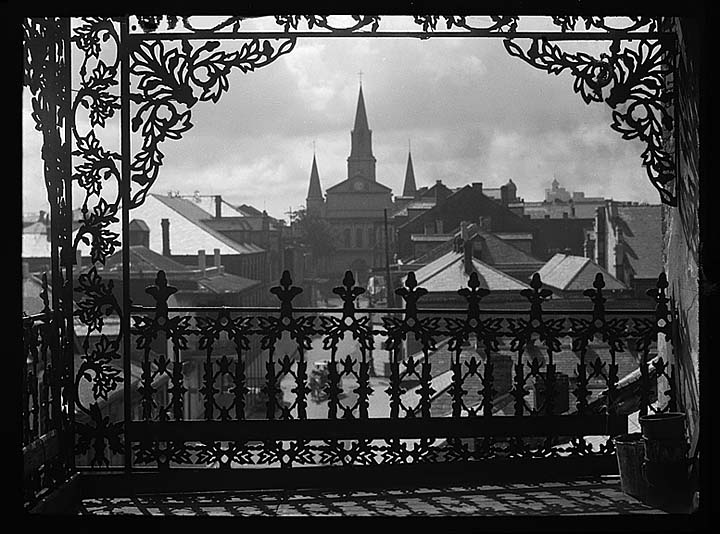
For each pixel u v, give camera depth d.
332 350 5.83
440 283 18.41
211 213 43.34
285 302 5.79
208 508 5.47
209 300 28.64
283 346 24.55
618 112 5.80
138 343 5.79
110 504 5.57
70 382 5.74
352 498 5.64
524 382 5.91
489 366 5.88
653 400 6.37
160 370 5.81
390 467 5.84
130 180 5.72
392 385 5.85
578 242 24.88
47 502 5.21
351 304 5.81
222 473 5.80
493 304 17.98
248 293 33.44
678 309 5.79
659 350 6.30
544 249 25.23
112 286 5.75
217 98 5.74
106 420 5.78
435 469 5.86
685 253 5.63
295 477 5.82
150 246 37.31
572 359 10.44
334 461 5.84
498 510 5.29
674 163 5.80
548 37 5.70
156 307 5.79
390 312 5.83
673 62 5.73
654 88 5.78
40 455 5.20
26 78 5.16
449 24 5.67
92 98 5.71
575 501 5.46
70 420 5.74
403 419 5.85
